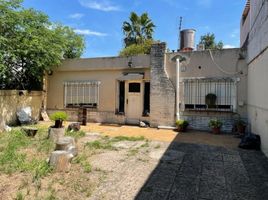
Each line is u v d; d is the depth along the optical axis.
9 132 9.29
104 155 6.64
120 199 4.09
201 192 4.41
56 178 4.89
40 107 13.95
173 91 11.44
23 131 8.95
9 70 12.22
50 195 4.15
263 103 7.11
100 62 13.12
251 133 8.48
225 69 10.65
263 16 6.98
